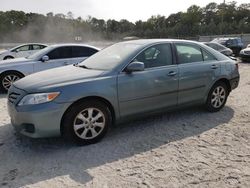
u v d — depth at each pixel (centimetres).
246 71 1229
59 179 330
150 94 461
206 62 543
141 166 358
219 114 562
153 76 461
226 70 569
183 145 420
